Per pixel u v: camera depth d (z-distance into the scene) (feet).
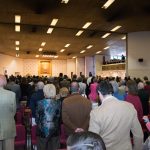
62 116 11.66
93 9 31.09
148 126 9.18
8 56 88.28
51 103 12.23
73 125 11.40
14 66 95.14
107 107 8.12
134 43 44.45
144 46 43.65
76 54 87.76
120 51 76.69
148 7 29.96
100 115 8.02
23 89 28.45
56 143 12.42
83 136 3.43
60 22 38.45
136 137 8.32
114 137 7.97
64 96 15.72
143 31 43.75
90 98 20.22
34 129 15.11
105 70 83.82
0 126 12.06
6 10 32.24
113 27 41.06
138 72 43.88
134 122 8.25
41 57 100.73
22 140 15.14
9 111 12.28
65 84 19.38
